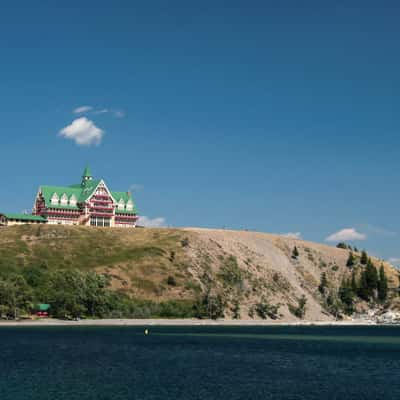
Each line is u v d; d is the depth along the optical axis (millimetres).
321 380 105375
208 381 101812
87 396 86750
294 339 199250
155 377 104812
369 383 102625
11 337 172125
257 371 115312
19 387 92250
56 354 133250
